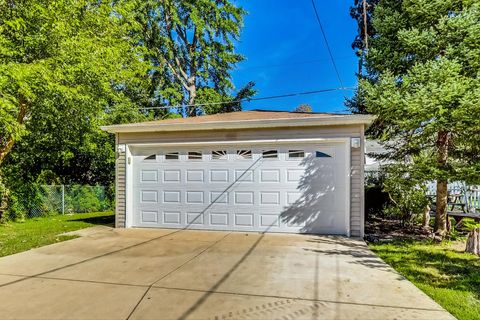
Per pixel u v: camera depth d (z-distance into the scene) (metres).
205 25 19.28
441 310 3.12
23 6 7.80
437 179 6.70
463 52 6.29
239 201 7.47
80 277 4.12
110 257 5.12
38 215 10.86
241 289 3.66
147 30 18.67
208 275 4.17
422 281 4.12
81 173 14.67
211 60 20.66
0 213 9.20
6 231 7.75
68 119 9.79
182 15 19.67
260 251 5.47
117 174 8.13
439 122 6.16
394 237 7.21
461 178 6.30
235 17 20.20
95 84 9.49
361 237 6.72
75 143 11.86
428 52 6.85
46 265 4.68
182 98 20.47
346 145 6.91
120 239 6.58
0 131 7.66
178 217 7.82
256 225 7.36
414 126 6.50
